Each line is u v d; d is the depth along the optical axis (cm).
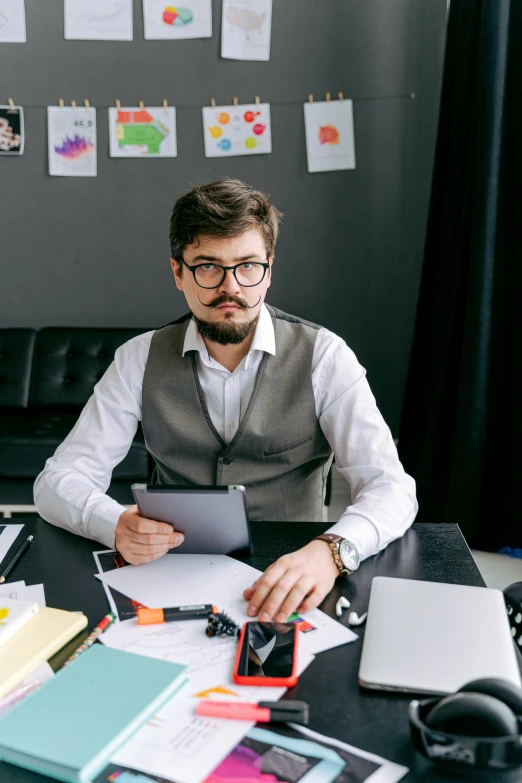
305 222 361
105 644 86
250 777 64
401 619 89
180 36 346
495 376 276
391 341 370
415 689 76
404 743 69
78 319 371
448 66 312
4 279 367
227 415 142
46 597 98
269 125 353
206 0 343
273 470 144
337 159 354
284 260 364
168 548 107
